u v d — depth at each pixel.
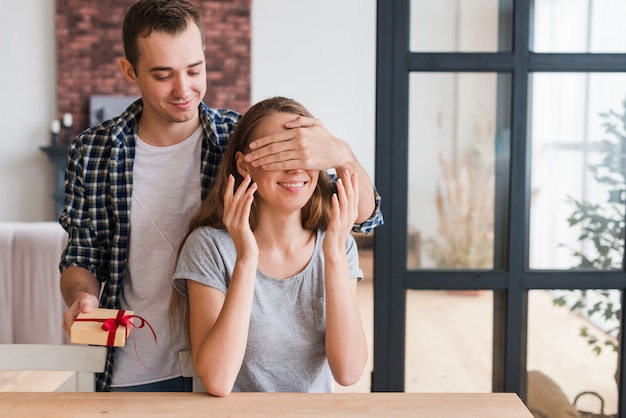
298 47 7.46
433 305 2.42
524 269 2.40
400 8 2.31
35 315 3.62
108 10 7.29
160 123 1.77
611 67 2.33
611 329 2.43
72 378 1.65
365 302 6.04
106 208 1.83
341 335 1.57
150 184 1.81
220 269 1.61
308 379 1.65
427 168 2.39
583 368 2.44
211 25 7.36
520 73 2.33
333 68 7.49
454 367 2.43
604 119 2.38
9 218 7.44
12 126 7.39
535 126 2.37
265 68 7.48
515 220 2.38
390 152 2.36
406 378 2.44
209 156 1.81
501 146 2.38
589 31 2.34
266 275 1.62
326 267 1.58
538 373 2.43
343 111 7.54
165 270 1.81
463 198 2.40
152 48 1.61
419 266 2.41
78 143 1.82
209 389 1.47
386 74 2.33
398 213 2.38
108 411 1.39
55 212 7.39
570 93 2.36
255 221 1.64
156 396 1.46
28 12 7.31
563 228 2.40
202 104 1.81
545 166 2.38
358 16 7.46
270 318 1.61
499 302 2.42
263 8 7.41
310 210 1.67
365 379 3.89
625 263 2.40
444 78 2.36
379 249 2.39
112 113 7.33
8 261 3.60
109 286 1.82
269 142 1.53
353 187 1.57
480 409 1.41
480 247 2.42
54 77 7.38
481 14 2.34
